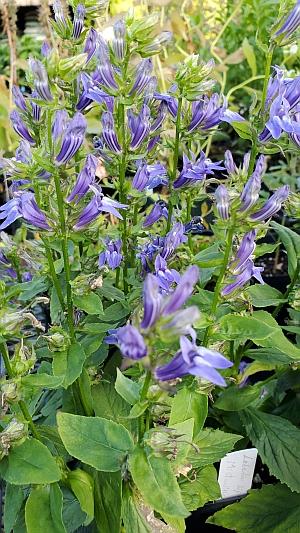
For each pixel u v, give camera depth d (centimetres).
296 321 32
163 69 54
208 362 18
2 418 22
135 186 28
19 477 21
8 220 25
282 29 24
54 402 31
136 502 22
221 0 67
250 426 32
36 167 23
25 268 32
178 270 29
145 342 17
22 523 26
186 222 32
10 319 21
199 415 24
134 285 30
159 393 19
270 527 31
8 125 56
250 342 32
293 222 56
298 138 26
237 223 22
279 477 30
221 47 64
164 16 58
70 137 22
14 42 59
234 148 72
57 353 25
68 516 27
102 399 29
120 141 27
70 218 24
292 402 36
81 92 28
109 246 29
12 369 22
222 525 32
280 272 56
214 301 24
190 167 29
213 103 28
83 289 25
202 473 29
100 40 26
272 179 56
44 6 52
